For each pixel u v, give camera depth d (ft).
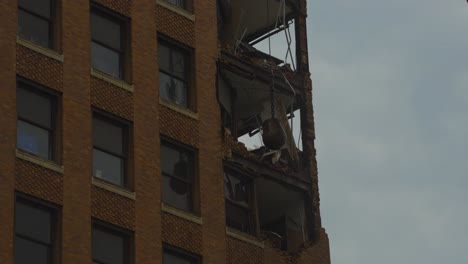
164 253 211.61
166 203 214.28
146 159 213.87
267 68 233.35
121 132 213.87
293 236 232.12
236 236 220.02
